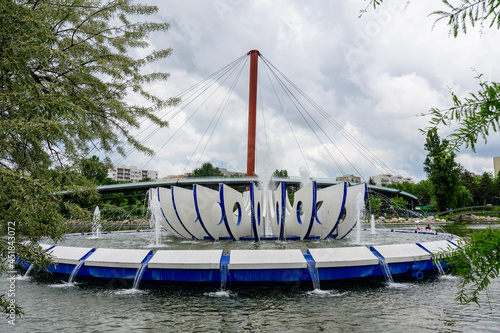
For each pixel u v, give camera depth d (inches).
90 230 1299.2
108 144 302.2
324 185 2490.2
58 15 225.9
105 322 265.0
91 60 263.6
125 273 372.2
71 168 211.2
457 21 61.2
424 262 398.3
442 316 273.6
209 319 270.8
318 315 278.7
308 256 382.6
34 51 169.8
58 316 278.2
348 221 743.1
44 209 173.0
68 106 177.2
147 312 288.0
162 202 784.9
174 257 372.8
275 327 253.6
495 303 302.2
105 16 303.9
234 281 357.7
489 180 2891.2
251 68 2096.5
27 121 161.9
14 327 253.9
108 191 2428.6
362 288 359.9
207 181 2458.2
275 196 789.2
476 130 59.6
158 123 320.8
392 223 1721.2
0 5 154.8
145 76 319.0
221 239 764.0
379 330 246.5
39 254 175.6
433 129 63.1
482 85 59.5
